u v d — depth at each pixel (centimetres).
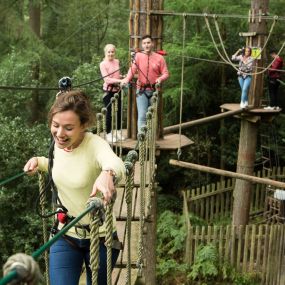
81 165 276
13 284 148
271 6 1712
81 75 1488
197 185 1828
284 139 1789
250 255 1238
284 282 1149
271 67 1277
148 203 593
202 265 1234
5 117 1422
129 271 378
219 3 1620
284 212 1464
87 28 2056
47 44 1952
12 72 1512
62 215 290
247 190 1379
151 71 773
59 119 261
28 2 1791
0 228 1320
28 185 1323
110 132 863
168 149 859
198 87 1731
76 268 297
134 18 839
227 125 1825
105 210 269
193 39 1606
